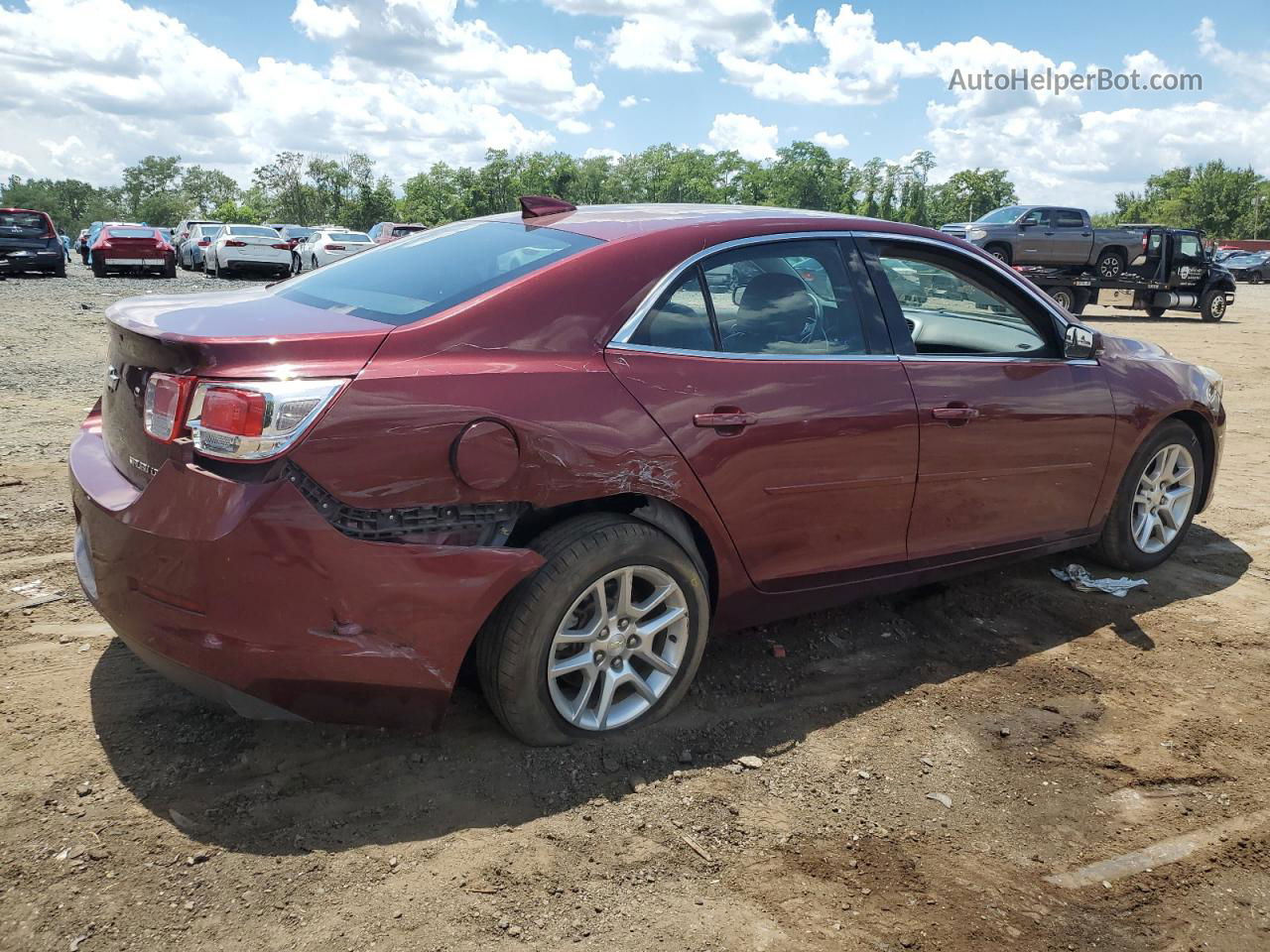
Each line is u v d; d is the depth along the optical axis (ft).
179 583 7.98
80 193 629.92
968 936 7.56
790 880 8.09
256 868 7.82
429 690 8.57
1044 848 8.73
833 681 11.69
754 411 10.15
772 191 418.31
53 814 8.32
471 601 8.56
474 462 8.41
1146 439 14.70
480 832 8.43
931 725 10.77
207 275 94.99
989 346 12.89
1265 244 226.79
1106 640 13.12
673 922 7.51
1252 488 21.45
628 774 9.45
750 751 10.05
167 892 7.49
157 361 8.31
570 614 9.21
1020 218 75.31
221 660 7.93
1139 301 77.36
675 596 9.96
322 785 8.95
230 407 7.77
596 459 9.07
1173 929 7.79
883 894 7.98
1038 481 13.17
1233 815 9.34
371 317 9.17
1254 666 12.47
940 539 12.30
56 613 12.25
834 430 10.76
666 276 9.99
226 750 9.42
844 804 9.21
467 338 8.84
